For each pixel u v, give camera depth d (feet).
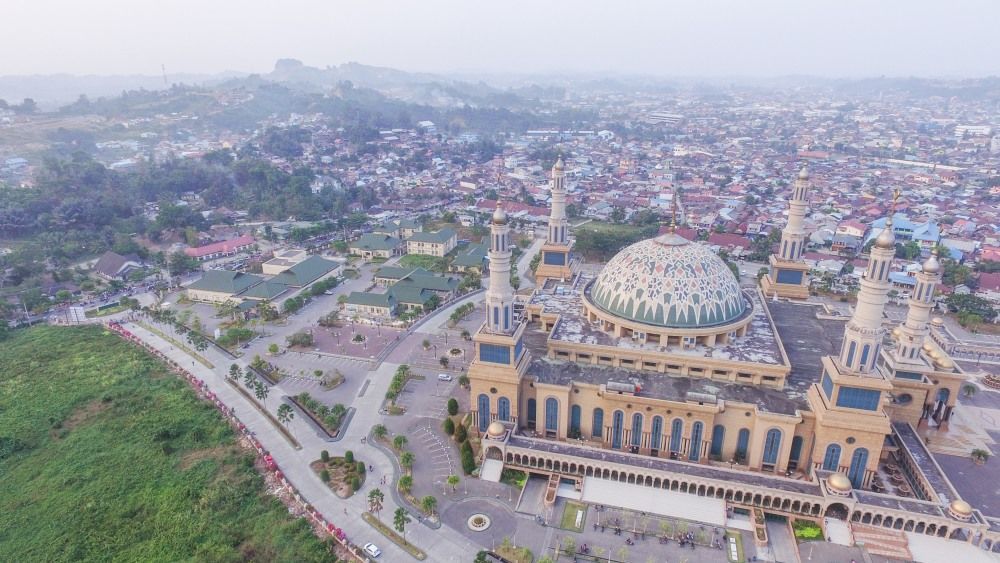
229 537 323.98
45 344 566.77
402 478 353.92
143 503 351.67
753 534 322.14
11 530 335.06
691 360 394.11
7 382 492.13
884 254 315.17
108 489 364.38
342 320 625.82
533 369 412.57
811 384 382.01
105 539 325.62
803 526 325.21
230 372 501.97
